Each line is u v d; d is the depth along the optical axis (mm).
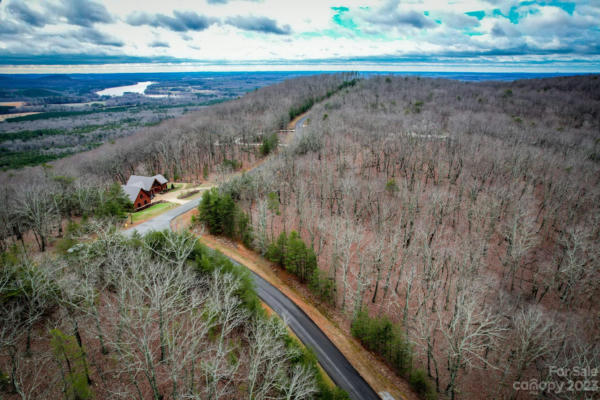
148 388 37500
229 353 42281
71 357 36750
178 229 75438
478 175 91375
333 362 49812
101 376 37188
